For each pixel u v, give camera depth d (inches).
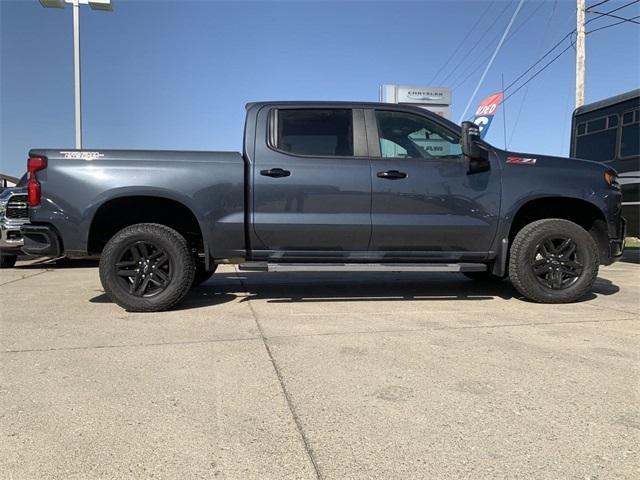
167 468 101.0
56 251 219.6
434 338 183.5
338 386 140.0
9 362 159.9
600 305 236.7
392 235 227.1
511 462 102.7
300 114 229.5
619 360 159.9
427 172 227.1
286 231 223.5
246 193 223.0
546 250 237.0
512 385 140.3
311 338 183.9
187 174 219.9
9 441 111.3
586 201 234.2
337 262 232.1
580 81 684.7
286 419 121.0
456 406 127.6
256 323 205.6
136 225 223.3
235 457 104.9
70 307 237.5
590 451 106.7
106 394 135.4
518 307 233.5
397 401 130.4
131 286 224.1
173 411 125.3
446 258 234.1
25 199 404.5
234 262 231.5
